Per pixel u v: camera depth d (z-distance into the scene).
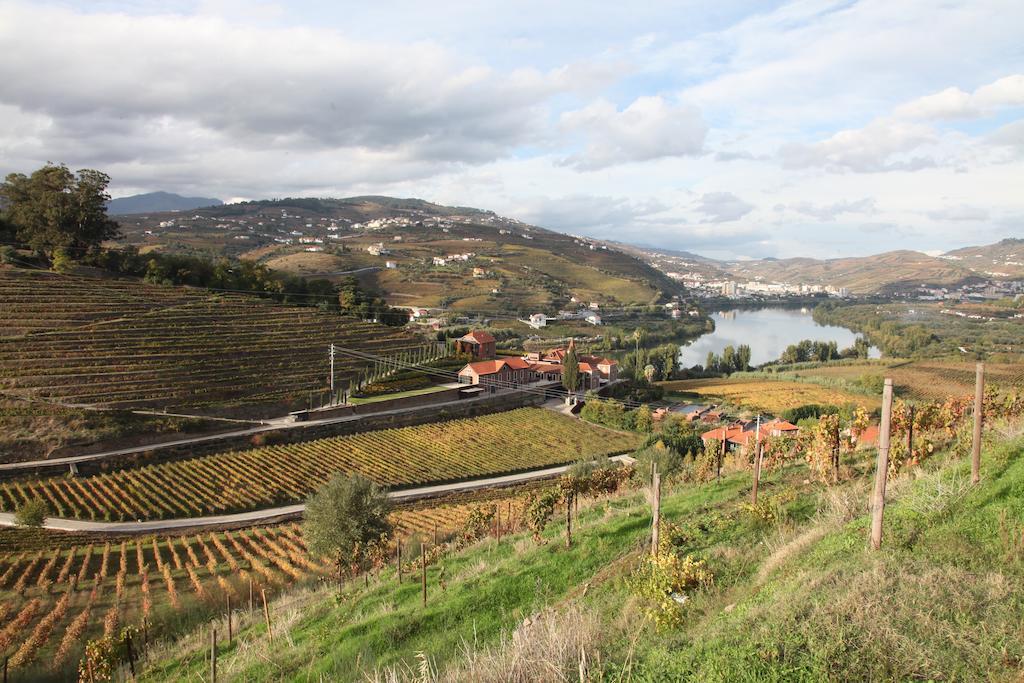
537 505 27.89
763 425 89.25
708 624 12.39
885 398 13.67
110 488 60.59
